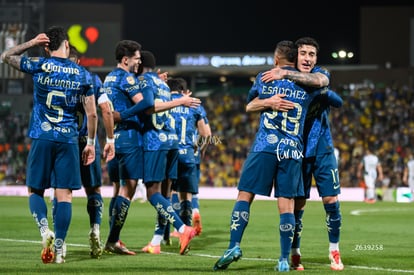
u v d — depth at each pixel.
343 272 21.53
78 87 22.67
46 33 22.81
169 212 24.94
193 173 30.36
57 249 22.89
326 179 22.39
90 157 23.33
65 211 22.78
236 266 22.73
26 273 20.34
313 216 50.12
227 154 100.94
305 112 21.73
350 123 106.69
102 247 26.41
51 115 22.52
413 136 101.62
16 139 104.75
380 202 76.00
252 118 111.12
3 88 107.75
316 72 22.09
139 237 33.62
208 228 39.50
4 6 104.19
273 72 21.58
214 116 112.81
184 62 106.50
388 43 115.12
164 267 22.22
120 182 26.36
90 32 114.38
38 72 22.44
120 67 26.09
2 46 103.81
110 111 24.16
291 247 22.53
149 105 24.77
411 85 110.62
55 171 22.59
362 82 112.38
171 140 25.94
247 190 21.55
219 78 122.44
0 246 28.34
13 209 55.50
